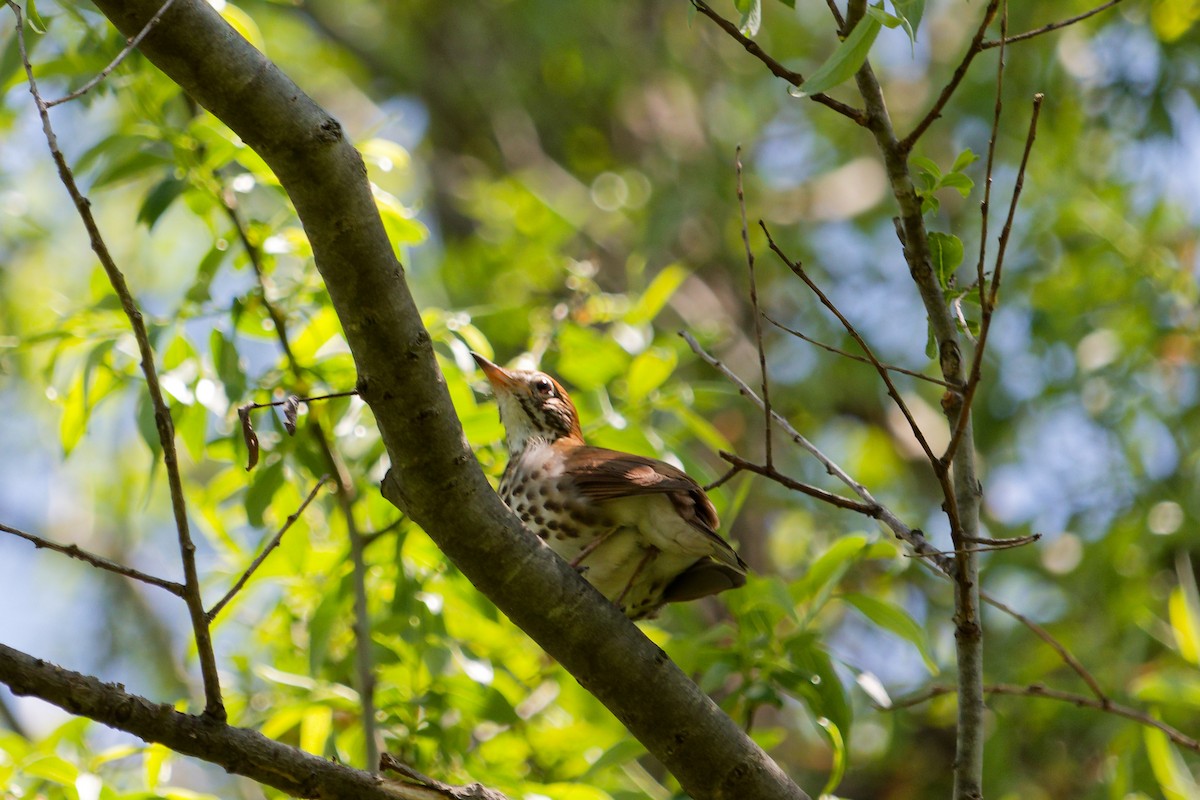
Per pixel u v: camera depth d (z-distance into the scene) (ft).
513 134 66.13
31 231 52.16
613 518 27.27
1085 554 48.24
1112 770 40.88
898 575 49.55
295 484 32.12
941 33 64.85
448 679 29.81
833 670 28.55
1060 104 53.36
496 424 31.91
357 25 67.97
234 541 35.40
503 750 32.07
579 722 33.63
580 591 21.77
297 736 34.91
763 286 60.23
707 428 34.40
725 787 22.65
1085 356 50.78
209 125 29.45
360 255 19.35
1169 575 47.47
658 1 66.54
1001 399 53.16
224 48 18.51
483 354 32.91
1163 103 51.29
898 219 23.34
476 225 63.16
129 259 58.29
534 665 34.37
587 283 36.91
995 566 50.08
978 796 22.06
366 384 20.03
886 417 58.90
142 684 55.98
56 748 28.86
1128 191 54.13
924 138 59.11
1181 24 50.34
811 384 56.49
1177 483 49.11
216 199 30.17
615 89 65.67
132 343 29.63
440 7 68.18
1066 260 52.60
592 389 34.17
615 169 65.26
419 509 20.98
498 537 21.20
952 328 22.79
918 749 50.83
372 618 32.27
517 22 65.87
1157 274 50.42
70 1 30.58
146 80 30.89
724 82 66.69
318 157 18.88
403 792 20.02
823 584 29.53
